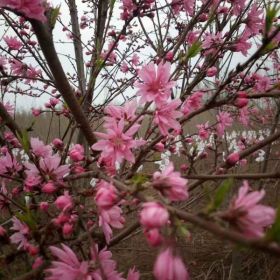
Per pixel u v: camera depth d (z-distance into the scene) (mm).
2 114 519
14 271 703
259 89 608
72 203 337
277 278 1186
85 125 446
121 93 871
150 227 203
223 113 671
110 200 262
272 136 443
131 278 348
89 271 313
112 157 366
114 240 503
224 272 1151
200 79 560
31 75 801
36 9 341
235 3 624
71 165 428
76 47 842
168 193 241
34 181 384
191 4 678
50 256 370
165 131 390
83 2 951
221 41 597
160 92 377
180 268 200
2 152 571
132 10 663
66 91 416
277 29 344
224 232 187
